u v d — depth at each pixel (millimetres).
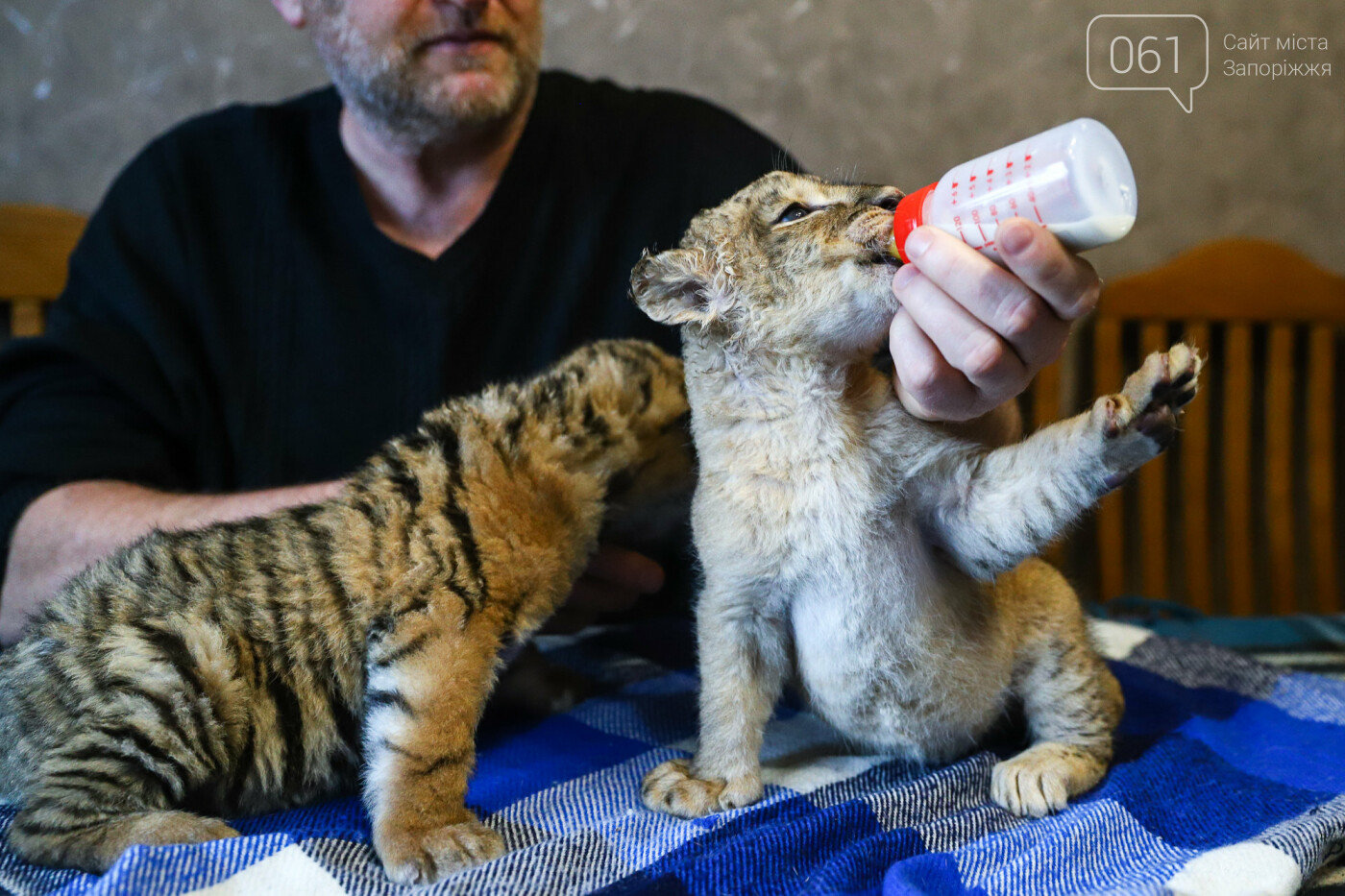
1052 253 527
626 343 899
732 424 714
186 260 1135
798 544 690
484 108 1062
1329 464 1573
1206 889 544
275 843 597
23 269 1337
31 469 985
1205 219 1665
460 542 726
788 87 1568
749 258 722
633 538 950
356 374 1110
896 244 625
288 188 1148
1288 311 1545
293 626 726
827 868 566
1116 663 951
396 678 671
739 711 691
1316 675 939
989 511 656
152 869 552
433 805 643
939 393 616
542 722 831
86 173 1434
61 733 674
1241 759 750
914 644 697
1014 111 1611
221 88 1461
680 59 1552
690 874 572
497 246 1146
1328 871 616
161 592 728
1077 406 1616
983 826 634
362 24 1017
